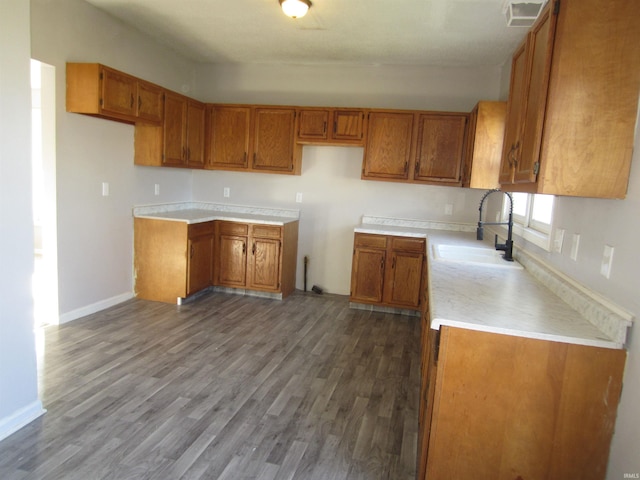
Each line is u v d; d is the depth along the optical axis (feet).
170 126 14.23
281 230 15.14
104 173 12.84
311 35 13.00
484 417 5.44
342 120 15.05
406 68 15.55
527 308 6.12
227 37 13.73
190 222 13.98
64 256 11.68
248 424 7.72
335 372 10.02
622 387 4.99
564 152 5.32
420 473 5.95
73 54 11.35
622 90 5.14
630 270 4.94
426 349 7.84
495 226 13.08
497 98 14.99
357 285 14.82
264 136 15.79
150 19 12.57
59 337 11.00
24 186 7.08
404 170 14.74
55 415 7.64
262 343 11.50
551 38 5.38
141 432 7.30
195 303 14.60
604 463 5.20
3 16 6.59
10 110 6.78
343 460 6.88
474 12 10.52
